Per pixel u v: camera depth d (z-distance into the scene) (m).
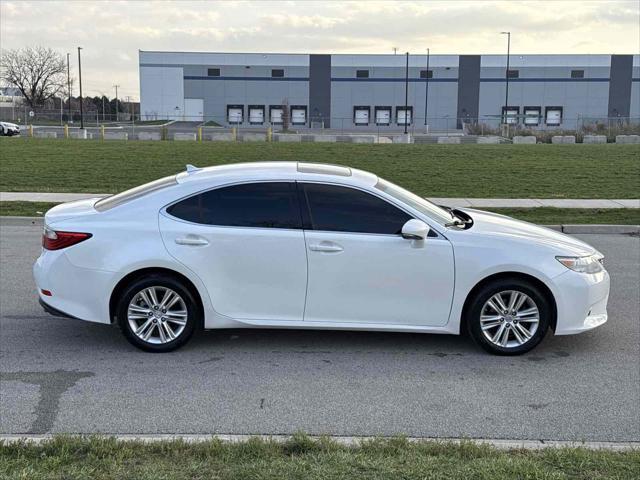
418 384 4.92
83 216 5.50
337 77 74.06
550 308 5.48
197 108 74.94
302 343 5.82
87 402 4.53
